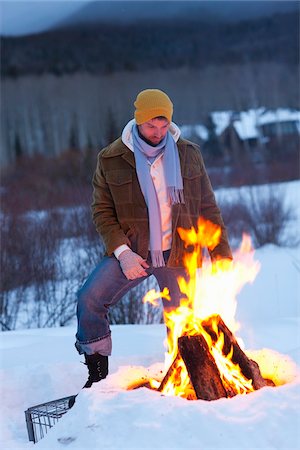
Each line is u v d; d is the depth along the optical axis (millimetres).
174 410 3393
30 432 4129
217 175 19641
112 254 4277
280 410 3373
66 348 5766
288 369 4059
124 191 4242
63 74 41094
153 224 4199
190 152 4387
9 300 8500
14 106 39406
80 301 4262
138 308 7598
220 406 3414
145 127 4168
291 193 18141
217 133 38219
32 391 4820
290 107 42938
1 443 4094
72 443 3424
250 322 6684
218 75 44188
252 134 38219
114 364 5188
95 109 39812
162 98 4148
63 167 21016
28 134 39125
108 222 4285
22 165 25531
